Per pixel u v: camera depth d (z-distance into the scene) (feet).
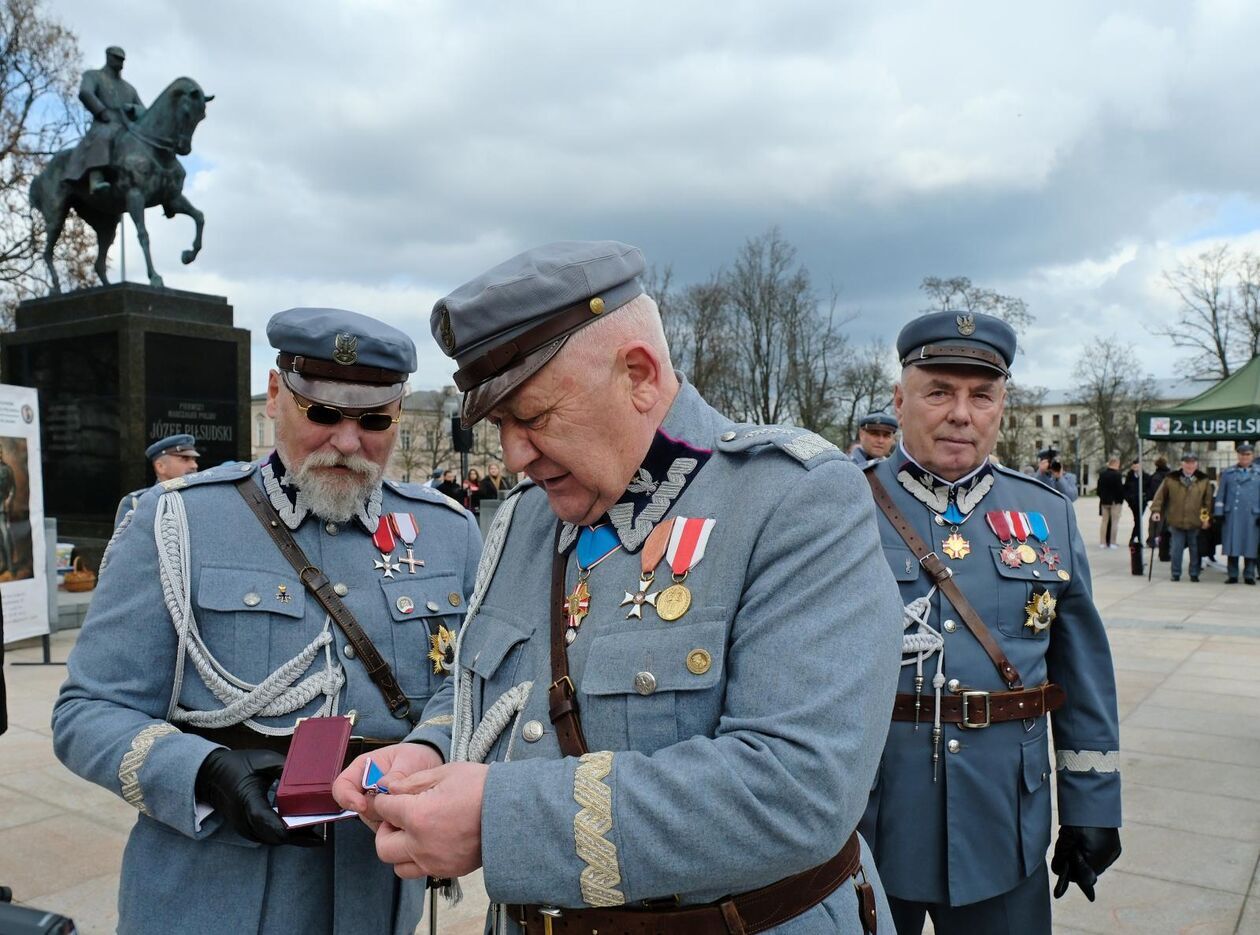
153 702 6.04
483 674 4.43
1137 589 39.37
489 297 3.82
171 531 6.19
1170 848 12.47
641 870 3.34
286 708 6.04
